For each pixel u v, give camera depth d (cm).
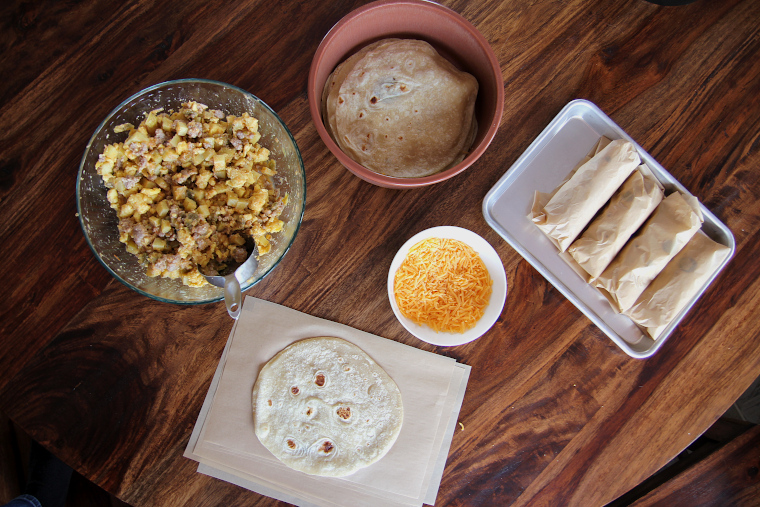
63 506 77
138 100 65
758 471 71
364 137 65
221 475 68
